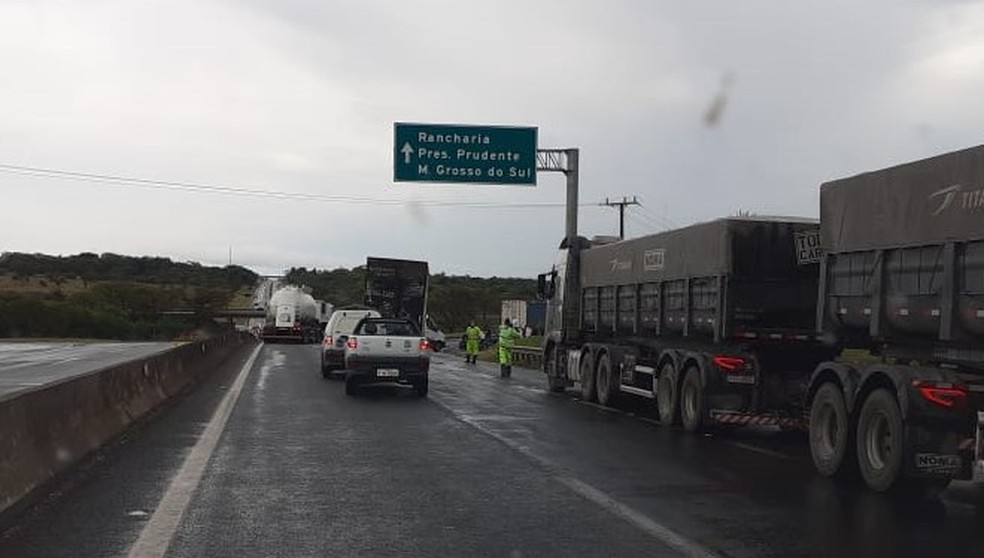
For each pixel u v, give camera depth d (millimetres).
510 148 30031
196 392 20812
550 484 9742
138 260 125812
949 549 7141
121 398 14375
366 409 17375
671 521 8031
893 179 10109
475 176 29969
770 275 14461
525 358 39125
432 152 29891
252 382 24031
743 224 14430
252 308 81875
